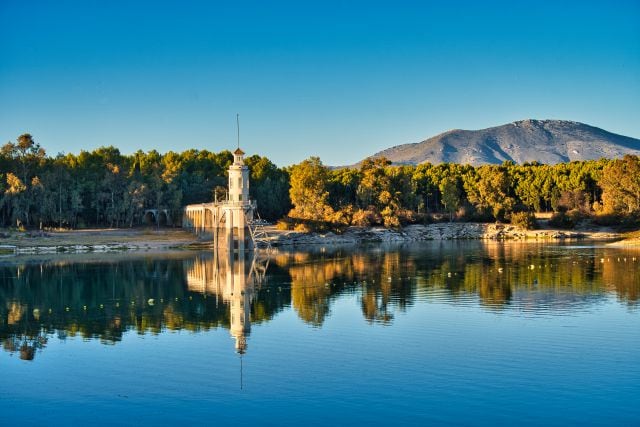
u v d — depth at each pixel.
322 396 46.53
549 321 68.31
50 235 185.50
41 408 45.41
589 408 43.47
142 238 190.88
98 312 78.81
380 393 46.84
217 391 48.06
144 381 50.69
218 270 123.69
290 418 42.81
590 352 56.00
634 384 47.75
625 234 199.50
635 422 41.25
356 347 59.16
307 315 74.25
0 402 46.62
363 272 114.88
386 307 78.19
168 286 101.00
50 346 61.75
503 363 53.25
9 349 60.72
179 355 57.72
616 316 70.19
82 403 46.22
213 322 71.69
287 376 51.06
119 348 60.62
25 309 81.31
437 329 65.50
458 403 44.69
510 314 72.31
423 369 52.06
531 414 42.66
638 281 95.38
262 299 86.62
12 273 120.38
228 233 162.25
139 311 79.19
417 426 41.12
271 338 63.31
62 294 93.56
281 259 145.12
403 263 129.25
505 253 148.38
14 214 189.12
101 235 191.50
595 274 104.31
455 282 98.62
